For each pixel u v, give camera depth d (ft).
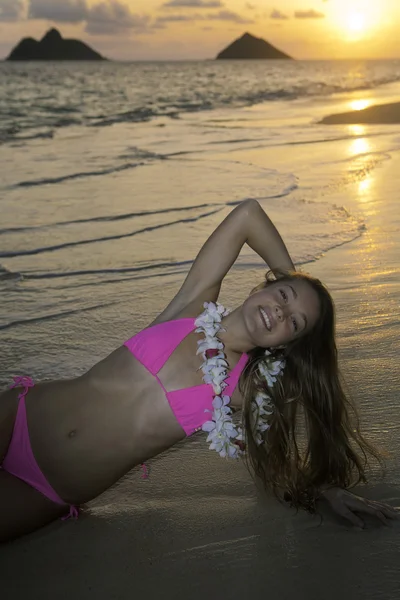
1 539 9.73
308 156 44.04
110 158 43.70
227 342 10.32
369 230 25.55
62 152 46.44
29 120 69.05
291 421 10.60
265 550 9.37
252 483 11.20
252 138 54.44
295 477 10.55
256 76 197.88
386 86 148.97
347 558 9.16
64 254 22.97
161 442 10.23
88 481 10.14
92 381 10.27
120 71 219.61
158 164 41.19
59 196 31.81
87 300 18.86
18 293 19.33
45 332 16.72
